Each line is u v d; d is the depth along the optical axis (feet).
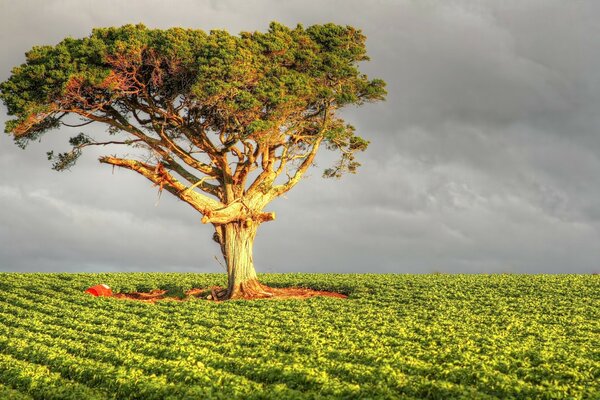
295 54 127.75
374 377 58.85
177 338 82.02
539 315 102.06
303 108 124.67
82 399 55.11
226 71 113.60
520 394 53.26
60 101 118.01
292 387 57.88
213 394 54.54
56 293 130.82
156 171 128.16
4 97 115.65
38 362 70.54
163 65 119.55
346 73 130.00
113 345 77.82
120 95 119.96
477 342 77.56
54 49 119.75
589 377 59.36
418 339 80.69
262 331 87.51
